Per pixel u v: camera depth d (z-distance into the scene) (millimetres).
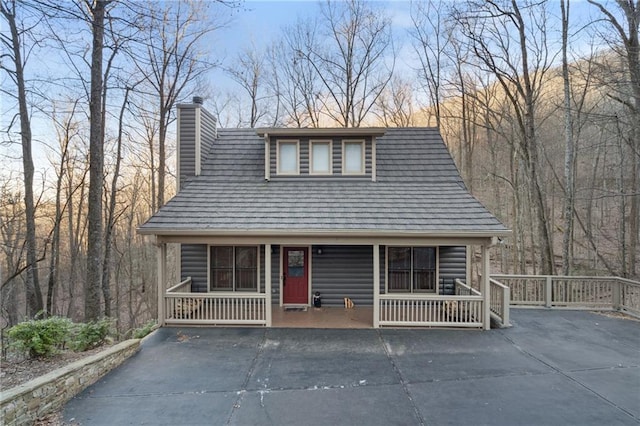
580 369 6332
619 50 11242
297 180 11164
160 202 16266
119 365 6547
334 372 6285
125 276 21234
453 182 10953
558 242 22734
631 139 13062
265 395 5473
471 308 8664
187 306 8953
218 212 9180
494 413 4941
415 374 6191
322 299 10719
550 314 9719
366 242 8742
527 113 14562
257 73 23609
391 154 11961
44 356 6293
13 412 4312
